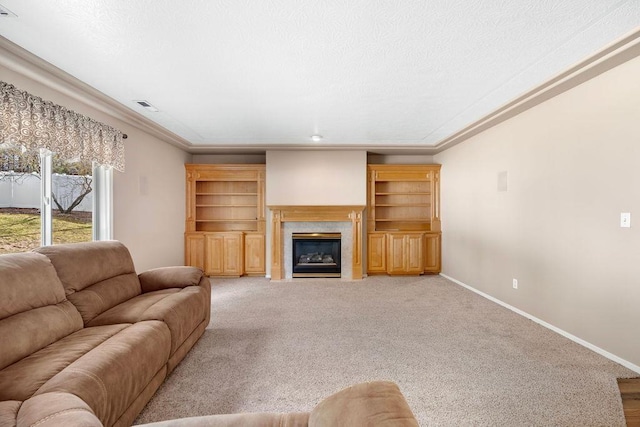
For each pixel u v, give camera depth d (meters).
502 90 3.13
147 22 2.01
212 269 5.78
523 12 1.90
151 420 1.82
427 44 2.28
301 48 2.35
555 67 2.63
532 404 1.98
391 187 6.29
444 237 5.88
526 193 3.60
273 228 5.64
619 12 1.89
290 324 3.38
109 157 3.52
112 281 2.68
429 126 4.43
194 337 2.76
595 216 2.73
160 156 4.92
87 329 2.08
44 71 2.61
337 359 2.58
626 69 2.46
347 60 2.53
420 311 3.82
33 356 1.67
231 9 1.89
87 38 2.20
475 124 4.22
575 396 2.06
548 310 3.27
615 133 2.55
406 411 0.95
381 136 5.02
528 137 3.57
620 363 2.49
